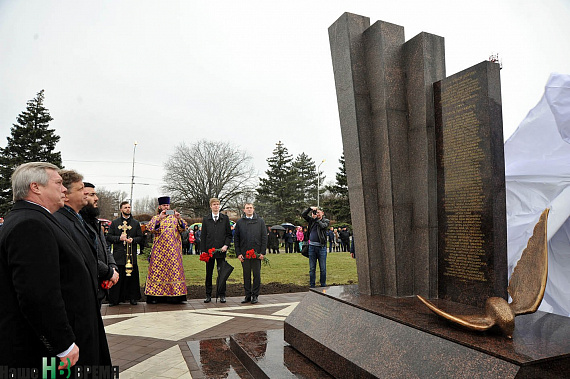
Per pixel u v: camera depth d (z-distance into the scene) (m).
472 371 2.21
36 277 1.89
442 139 3.74
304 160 51.28
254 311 6.34
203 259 7.07
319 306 3.86
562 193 5.02
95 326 2.31
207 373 3.55
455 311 3.17
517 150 5.86
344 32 4.29
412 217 4.01
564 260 5.15
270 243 21.44
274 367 3.33
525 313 2.64
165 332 5.01
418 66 3.94
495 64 3.35
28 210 2.08
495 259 3.21
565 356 2.16
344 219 34.31
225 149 41.06
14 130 28.36
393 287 3.90
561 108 4.98
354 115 4.17
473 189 3.41
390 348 2.76
